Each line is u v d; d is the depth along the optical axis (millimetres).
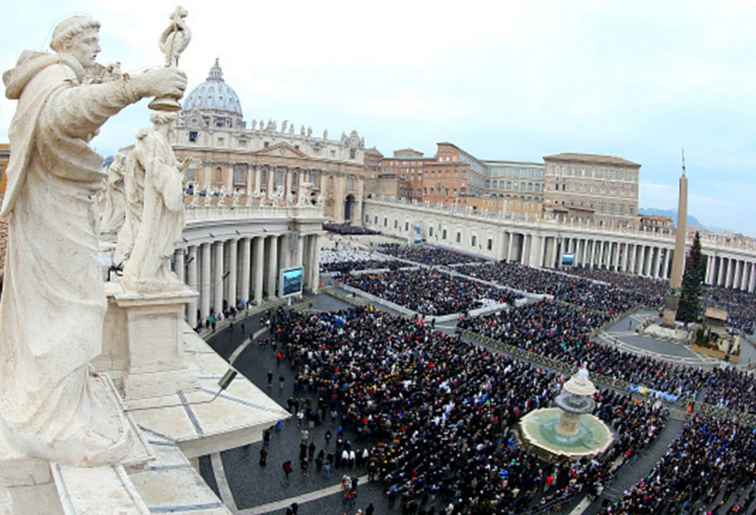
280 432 28688
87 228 6289
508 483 24719
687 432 32406
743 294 95688
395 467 24828
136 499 5477
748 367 50594
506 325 52969
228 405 12477
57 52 6176
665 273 108562
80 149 5770
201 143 129625
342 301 62031
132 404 12102
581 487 25938
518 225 107750
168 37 11852
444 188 159750
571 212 125312
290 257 62500
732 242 106688
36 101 5438
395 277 74875
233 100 189125
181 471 9492
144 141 12852
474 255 111938
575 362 43688
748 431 33938
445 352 40281
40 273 5953
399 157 186375
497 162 180000
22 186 5770
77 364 6062
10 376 6121
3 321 6172
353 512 22328
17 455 5809
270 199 59969
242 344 42188
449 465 25375
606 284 87938
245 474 24641
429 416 29656
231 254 51781
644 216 146625
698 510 24797
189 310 43594
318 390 33219
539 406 34719
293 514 20859
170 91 5691
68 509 5137
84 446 6023
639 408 35375
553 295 73312
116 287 12656
